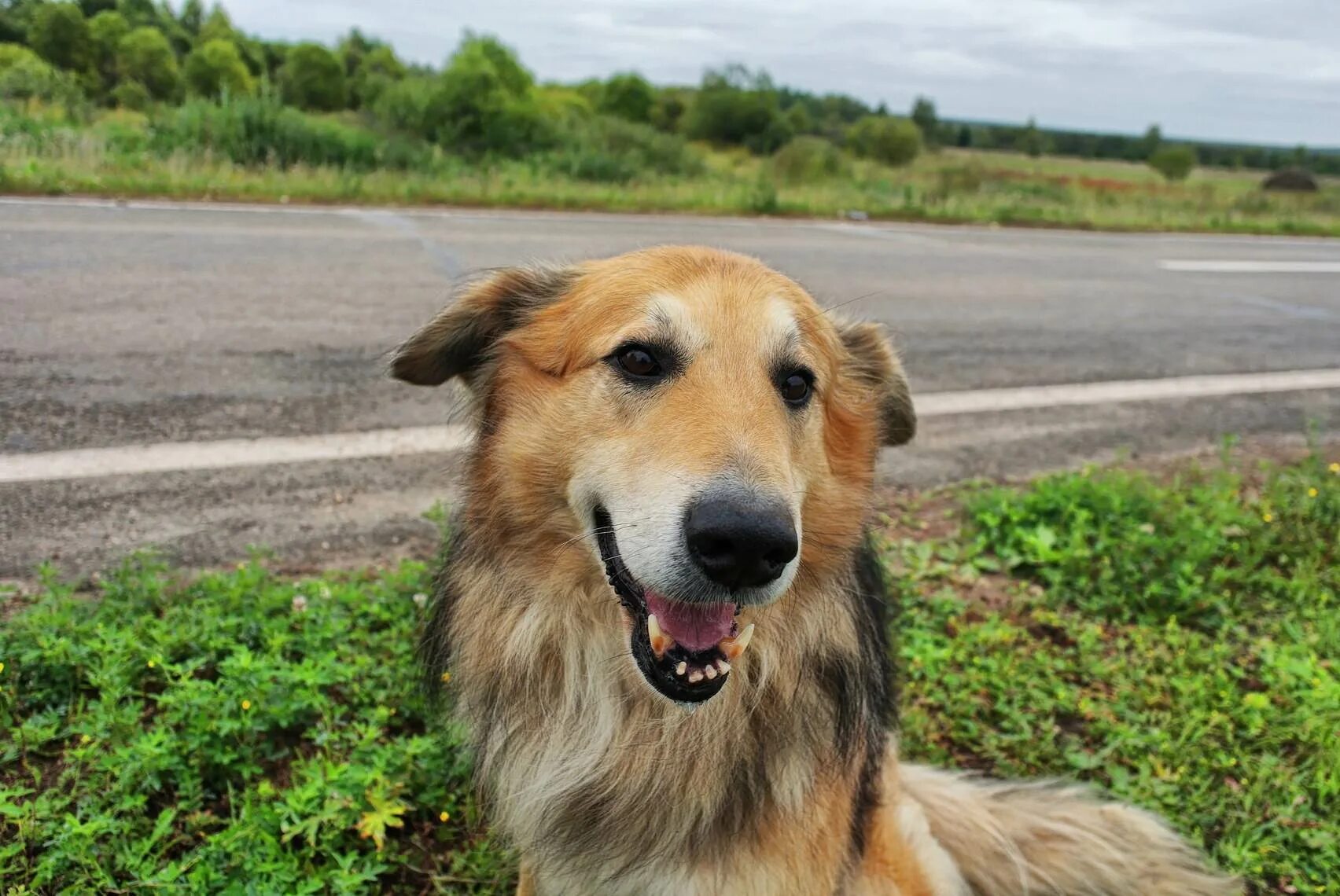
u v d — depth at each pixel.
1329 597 0.78
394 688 0.59
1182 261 2.49
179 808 0.49
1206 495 0.89
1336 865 0.54
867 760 0.47
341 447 0.87
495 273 0.49
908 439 0.56
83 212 1.70
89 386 0.92
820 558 0.45
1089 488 0.89
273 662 0.56
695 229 2.25
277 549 0.71
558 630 0.44
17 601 0.61
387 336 1.15
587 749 0.44
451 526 0.50
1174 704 0.65
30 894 0.42
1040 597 0.77
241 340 1.09
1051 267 2.19
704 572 0.36
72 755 0.49
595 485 0.41
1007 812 0.53
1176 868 0.51
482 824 0.52
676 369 0.41
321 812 0.48
